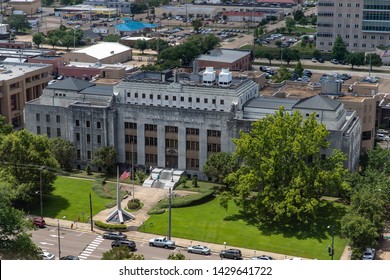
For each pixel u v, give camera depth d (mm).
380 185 191375
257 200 191750
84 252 173875
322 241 181000
